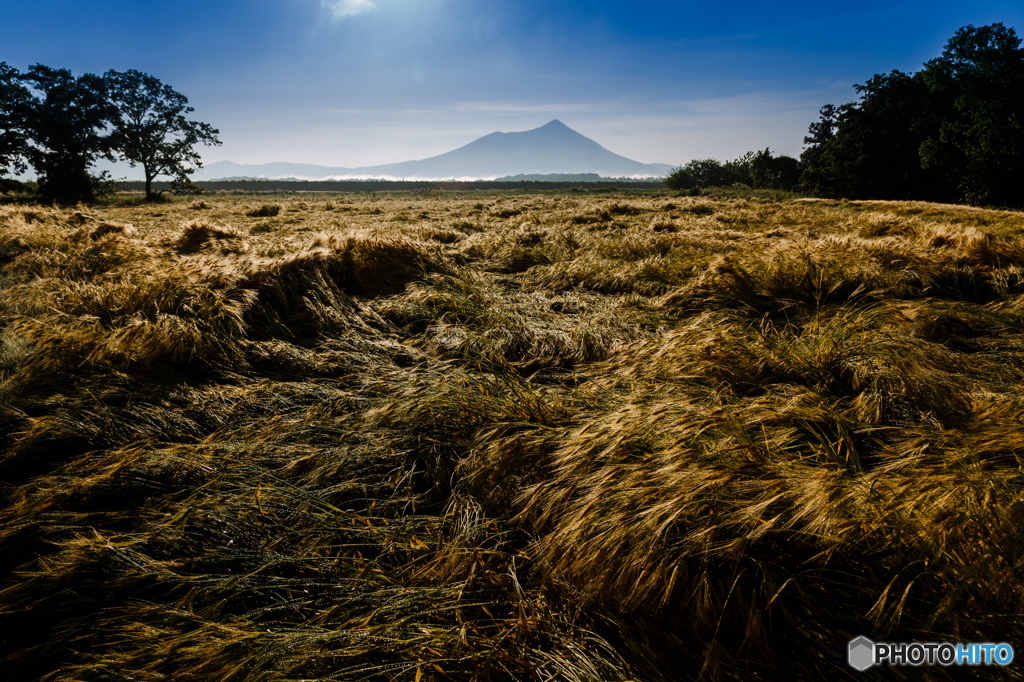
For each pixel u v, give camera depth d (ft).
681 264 20.25
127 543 6.01
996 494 5.34
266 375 11.23
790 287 15.62
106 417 8.69
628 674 4.54
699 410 7.59
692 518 5.52
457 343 12.48
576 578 5.46
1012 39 107.86
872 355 9.78
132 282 15.35
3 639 5.18
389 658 4.73
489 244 27.22
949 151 119.85
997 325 12.07
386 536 6.26
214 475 7.39
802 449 7.20
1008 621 4.46
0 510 6.62
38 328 11.65
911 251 18.34
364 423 8.82
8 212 32.73
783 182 232.53
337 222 47.03
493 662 4.65
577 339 12.76
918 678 4.42
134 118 150.20
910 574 4.95
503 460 7.28
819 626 4.72
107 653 4.89
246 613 5.26
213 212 64.39
